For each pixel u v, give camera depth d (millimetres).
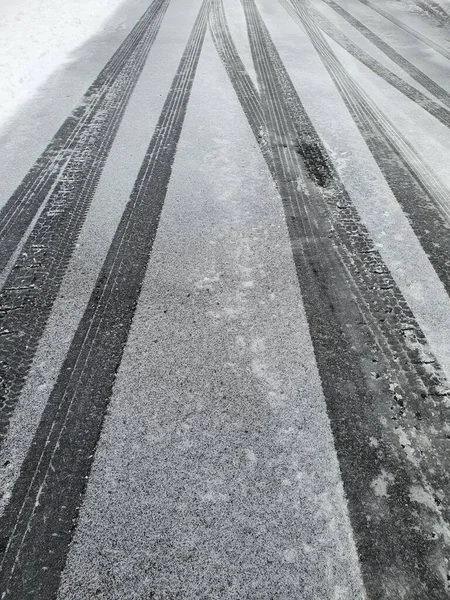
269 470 2090
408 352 2648
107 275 3168
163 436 2223
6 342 2682
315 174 4328
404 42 8383
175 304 2949
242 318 2854
